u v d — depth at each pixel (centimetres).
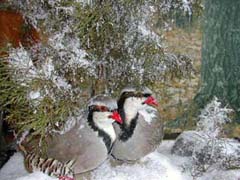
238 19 216
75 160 163
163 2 175
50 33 176
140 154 172
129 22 172
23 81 160
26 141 168
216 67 218
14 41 196
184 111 219
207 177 184
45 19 177
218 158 189
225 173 183
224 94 220
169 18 181
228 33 217
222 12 215
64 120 163
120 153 171
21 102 161
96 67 174
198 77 218
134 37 173
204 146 191
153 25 180
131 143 169
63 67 167
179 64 181
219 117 192
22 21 194
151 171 177
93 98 164
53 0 171
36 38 193
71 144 162
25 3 182
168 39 213
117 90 177
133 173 176
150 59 173
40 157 166
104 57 174
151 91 173
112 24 168
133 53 174
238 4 215
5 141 202
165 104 217
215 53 217
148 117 170
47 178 167
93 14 165
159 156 187
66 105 162
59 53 167
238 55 218
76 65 166
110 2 167
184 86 218
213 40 216
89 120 162
